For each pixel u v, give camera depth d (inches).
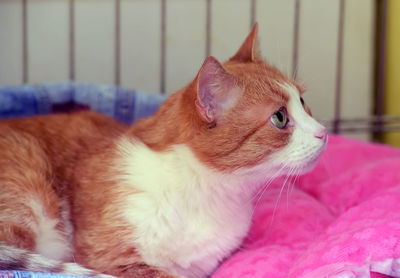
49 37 123.0
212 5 124.4
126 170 55.6
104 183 55.4
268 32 125.0
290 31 124.9
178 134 54.9
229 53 126.3
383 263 46.8
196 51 125.9
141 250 53.7
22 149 58.1
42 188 56.9
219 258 59.1
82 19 123.2
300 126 54.8
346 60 125.4
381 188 68.7
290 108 55.4
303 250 59.1
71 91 93.4
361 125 123.0
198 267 58.1
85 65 125.1
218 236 57.2
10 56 122.6
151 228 53.5
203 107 52.7
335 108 126.6
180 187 54.8
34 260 50.3
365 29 123.9
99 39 124.3
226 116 54.1
